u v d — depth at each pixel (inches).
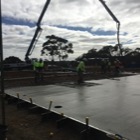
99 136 238.4
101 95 457.4
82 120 283.7
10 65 1309.1
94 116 303.0
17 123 304.2
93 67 1535.4
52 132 270.1
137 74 1042.7
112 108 346.0
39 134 264.8
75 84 642.2
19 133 268.5
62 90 527.8
